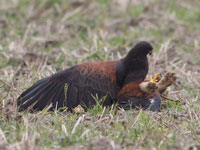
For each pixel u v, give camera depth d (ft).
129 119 35.65
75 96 38.11
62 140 32.04
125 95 38.09
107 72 38.34
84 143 31.91
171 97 42.24
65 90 37.73
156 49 55.16
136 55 37.60
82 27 62.75
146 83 37.22
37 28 63.87
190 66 51.88
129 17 67.46
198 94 43.60
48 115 36.86
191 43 58.39
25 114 36.52
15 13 68.69
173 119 36.88
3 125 35.06
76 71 38.42
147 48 37.68
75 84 38.24
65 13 69.46
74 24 63.82
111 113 37.06
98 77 38.22
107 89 38.24
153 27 62.80
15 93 40.73
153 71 47.52
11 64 50.78
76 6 71.05
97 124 35.19
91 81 38.17
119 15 68.39
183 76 48.03
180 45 57.88
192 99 41.47
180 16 67.46
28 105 38.40
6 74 46.68
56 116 36.17
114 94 38.37
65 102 38.17
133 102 37.91
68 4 71.05
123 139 31.86
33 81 43.60
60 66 49.65
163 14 67.97
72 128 34.37
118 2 70.44
